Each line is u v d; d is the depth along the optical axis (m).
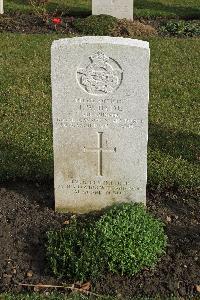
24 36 5.53
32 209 3.15
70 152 3.00
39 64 4.89
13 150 3.61
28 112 4.09
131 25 5.79
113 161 3.02
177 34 5.85
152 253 2.79
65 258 2.75
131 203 3.07
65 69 2.85
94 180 3.06
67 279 2.75
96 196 3.09
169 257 2.87
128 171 3.04
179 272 2.79
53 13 6.12
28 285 2.73
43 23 5.97
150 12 6.37
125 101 2.90
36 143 3.69
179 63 4.98
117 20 5.84
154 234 2.86
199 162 3.55
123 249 2.76
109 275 2.76
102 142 2.98
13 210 3.15
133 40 2.85
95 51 2.82
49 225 3.03
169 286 2.72
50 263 2.78
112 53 2.82
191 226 3.07
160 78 4.66
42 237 2.96
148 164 3.48
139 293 2.70
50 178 3.38
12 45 5.29
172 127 3.95
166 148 3.69
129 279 2.76
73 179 3.06
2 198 3.24
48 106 4.18
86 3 6.69
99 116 2.93
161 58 5.07
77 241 2.81
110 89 2.88
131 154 3.00
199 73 4.78
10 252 2.89
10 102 4.22
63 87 2.88
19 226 3.03
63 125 2.95
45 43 5.37
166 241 2.91
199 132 3.89
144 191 3.07
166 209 3.19
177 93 4.43
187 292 2.71
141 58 2.82
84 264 2.72
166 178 3.37
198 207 3.21
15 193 3.28
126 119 2.93
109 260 2.76
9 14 6.24
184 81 4.62
